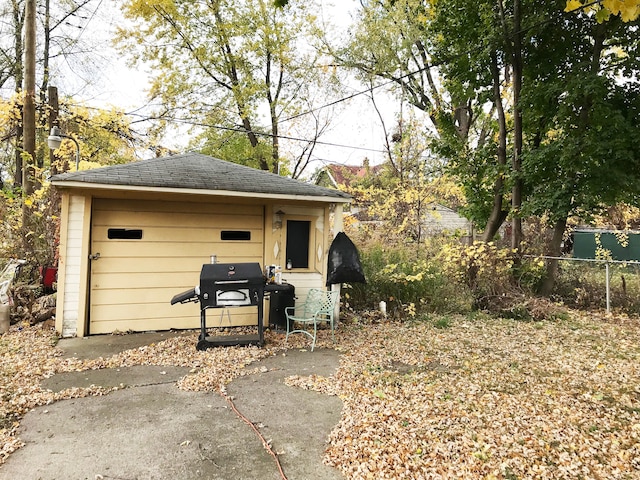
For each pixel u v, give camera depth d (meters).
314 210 7.10
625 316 7.77
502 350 5.61
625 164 8.02
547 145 8.62
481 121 13.39
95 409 3.53
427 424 3.28
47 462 2.69
